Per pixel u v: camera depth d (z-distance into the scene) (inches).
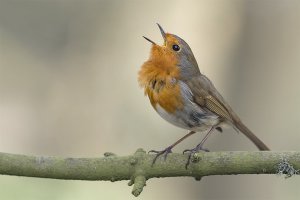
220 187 533.0
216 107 320.8
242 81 536.1
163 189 553.3
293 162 249.1
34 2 683.4
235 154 254.1
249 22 538.3
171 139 578.2
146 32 644.1
